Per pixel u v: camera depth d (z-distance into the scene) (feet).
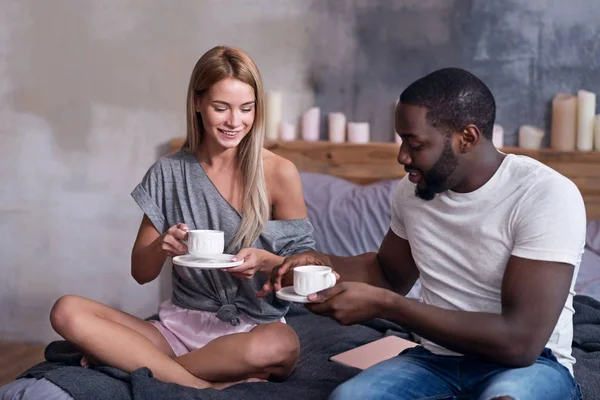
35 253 11.26
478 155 4.95
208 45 10.68
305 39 10.50
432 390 4.89
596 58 9.82
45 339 11.31
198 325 6.41
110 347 5.70
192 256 5.77
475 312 4.65
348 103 10.50
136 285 11.07
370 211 9.36
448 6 10.11
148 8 10.73
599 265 8.67
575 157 9.62
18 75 11.07
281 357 5.87
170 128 10.84
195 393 5.28
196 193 6.55
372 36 10.35
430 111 4.83
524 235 4.74
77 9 10.85
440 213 5.18
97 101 10.94
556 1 9.84
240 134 6.27
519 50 9.98
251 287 6.37
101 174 11.03
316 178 9.96
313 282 4.81
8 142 11.17
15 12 10.98
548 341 4.99
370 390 4.80
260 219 6.37
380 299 4.68
